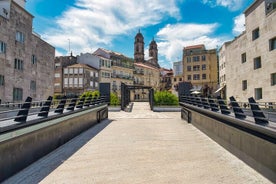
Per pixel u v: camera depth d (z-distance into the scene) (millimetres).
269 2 20656
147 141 8609
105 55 52750
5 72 21094
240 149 6008
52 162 5840
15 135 4711
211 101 9227
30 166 5418
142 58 92875
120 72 55000
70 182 4531
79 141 8531
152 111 24141
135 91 60281
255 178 4664
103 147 7586
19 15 23297
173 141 8617
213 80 55688
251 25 23547
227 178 4707
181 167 5477
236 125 6129
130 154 6703
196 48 59750
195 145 7902
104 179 4699
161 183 4484
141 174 5000
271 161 4430
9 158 4625
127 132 10688
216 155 6523
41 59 28219
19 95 23375
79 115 9828
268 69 20344
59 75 45719
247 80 24719
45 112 6316
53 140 7023
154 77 70125
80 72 44531
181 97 17375
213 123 8805
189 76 58375
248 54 24359
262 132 4641
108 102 17312
